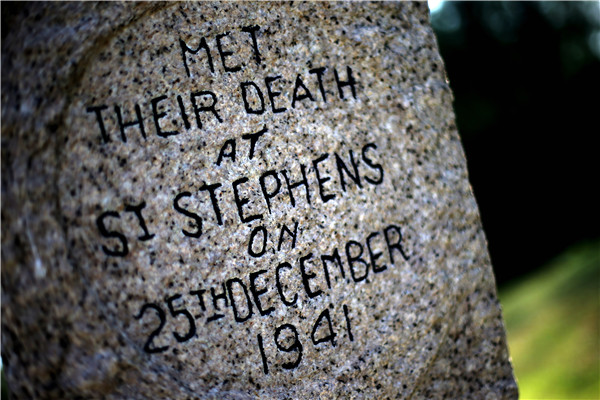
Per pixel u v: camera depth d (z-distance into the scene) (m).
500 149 11.30
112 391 1.52
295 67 1.82
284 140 1.79
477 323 2.03
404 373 1.89
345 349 1.81
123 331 1.55
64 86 1.54
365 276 1.86
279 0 1.83
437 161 2.00
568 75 12.23
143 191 1.60
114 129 1.59
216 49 1.73
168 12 1.68
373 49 1.94
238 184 1.71
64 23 1.56
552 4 13.31
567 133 10.84
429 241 1.96
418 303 1.92
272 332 1.72
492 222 10.88
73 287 1.50
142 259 1.59
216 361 1.65
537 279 8.05
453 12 13.16
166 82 1.66
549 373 4.34
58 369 1.48
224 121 1.71
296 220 1.78
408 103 1.97
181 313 1.62
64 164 1.53
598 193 10.14
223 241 1.68
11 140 1.48
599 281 6.07
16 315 1.47
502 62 12.61
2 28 1.52
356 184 1.87
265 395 1.70
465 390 1.98
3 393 4.13
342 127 1.87
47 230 1.49
